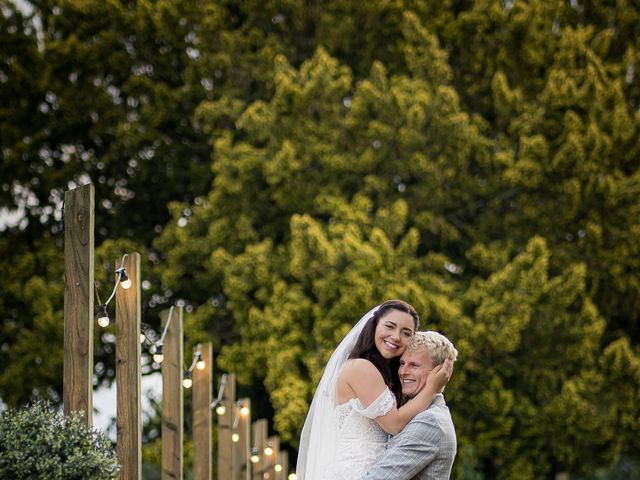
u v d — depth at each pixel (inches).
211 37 783.7
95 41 780.0
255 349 699.4
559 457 736.3
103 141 815.7
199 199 775.1
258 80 781.9
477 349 686.5
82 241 268.4
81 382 264.5
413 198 735.7
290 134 722.8
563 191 736.3
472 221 775.1
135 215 827.4
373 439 240.4
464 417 709.3
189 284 763.4
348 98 791.7
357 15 777.6
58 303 731.4
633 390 728.3
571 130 730.8
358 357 247.4
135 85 778.8
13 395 733.9
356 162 723.4
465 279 761.0
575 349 722.2
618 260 753.6
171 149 799.1
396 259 673.6
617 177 749.3
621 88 788.6
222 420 465.1
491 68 787.4
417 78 741.3
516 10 772.6
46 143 810.8
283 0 779.4
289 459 773.9
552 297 709.9
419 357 240.2
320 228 684.7
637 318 799.7
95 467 238.5
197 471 394.0
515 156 756.6
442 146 730.2
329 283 666.8
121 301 288.0
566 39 754.2
